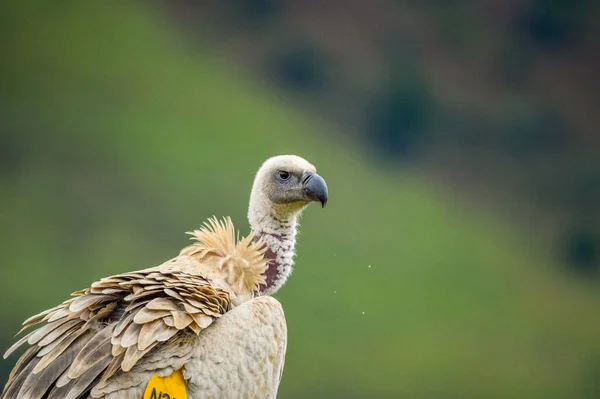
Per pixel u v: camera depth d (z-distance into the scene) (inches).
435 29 2522.1
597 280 1840.6
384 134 2129.7
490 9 2578.7
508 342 1514.5
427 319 1432.1
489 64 2463.1
